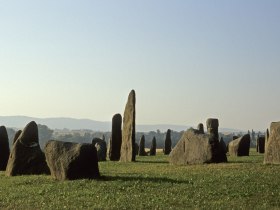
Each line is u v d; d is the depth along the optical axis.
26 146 32.41
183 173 28.88
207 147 36.09
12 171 31.73
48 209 19.12
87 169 26.61
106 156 57.31
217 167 31.66
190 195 21.16
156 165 38.03
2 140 39.66
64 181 26.03
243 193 21.09
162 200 20.11
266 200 19.64
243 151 52.56
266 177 25.31
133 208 18.67
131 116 48.09
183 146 38.00
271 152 34.12
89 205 19.62
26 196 22.34
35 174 31.50
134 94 48.56
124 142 48.53
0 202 21.19
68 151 26.88
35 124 33.41
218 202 19.48
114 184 24.23
